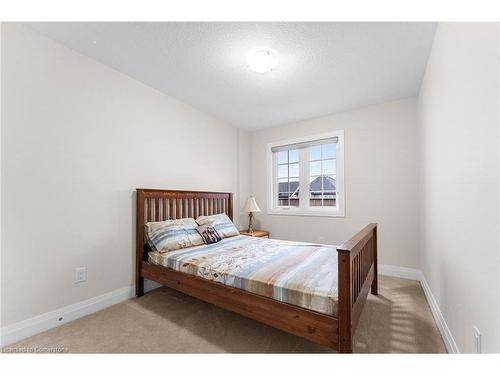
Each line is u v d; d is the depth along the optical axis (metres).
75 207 1.92
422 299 2.24
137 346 1.54
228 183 3.76
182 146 2.96
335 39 1.77
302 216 3.62
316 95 2.76
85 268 1.97
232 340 1.60
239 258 2.03
